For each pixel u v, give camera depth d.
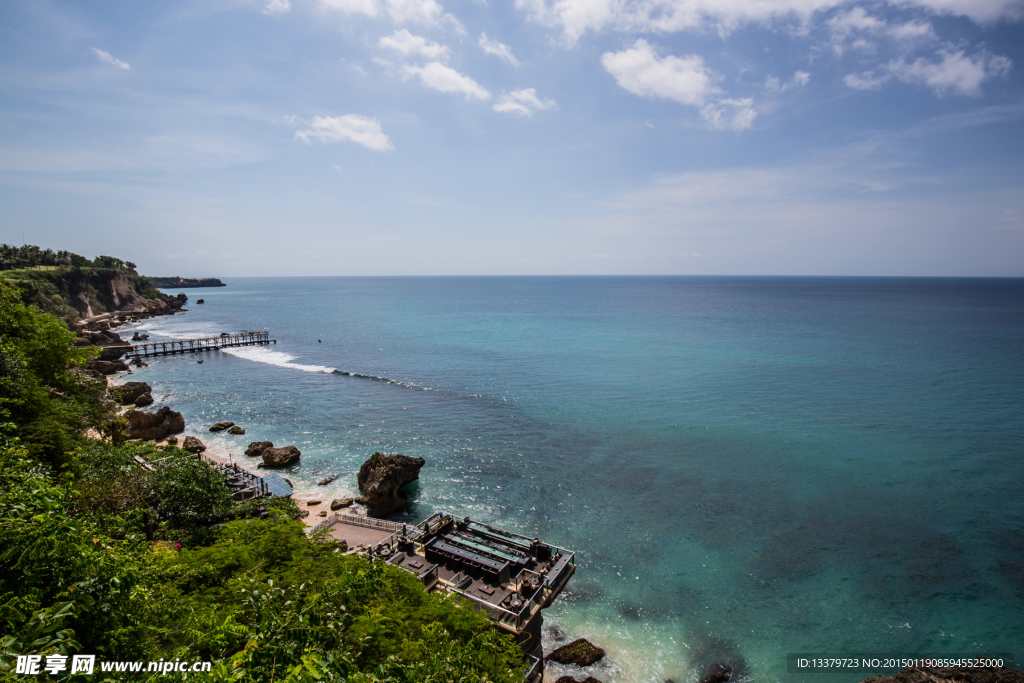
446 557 27.70
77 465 28.19
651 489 43.94
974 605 29.55
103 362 91.62
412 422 62.88
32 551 9.99
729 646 27.27
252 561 20.91
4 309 41.28
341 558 21.64
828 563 33.53
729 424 59.81
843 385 76.62
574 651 26.83
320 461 51.09
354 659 12.48
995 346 110.00
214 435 58.59
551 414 65.00
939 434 55.47
